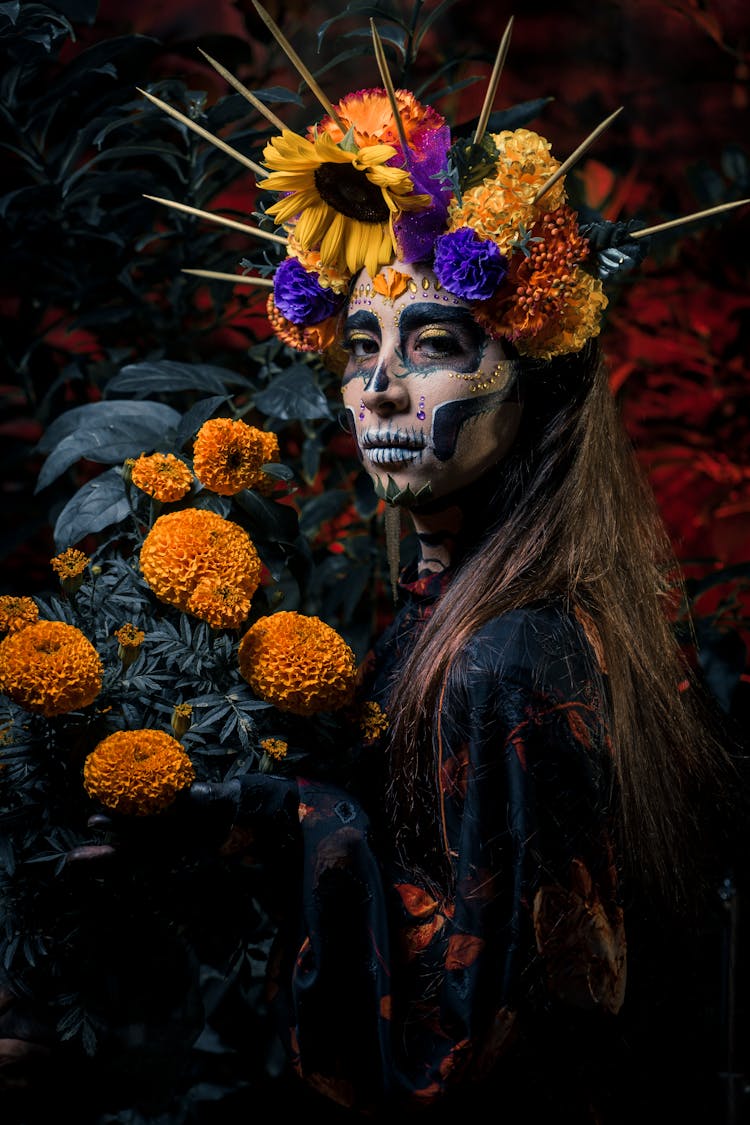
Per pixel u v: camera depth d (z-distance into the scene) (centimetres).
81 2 135
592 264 107
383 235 103
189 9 257
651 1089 110
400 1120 100
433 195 102
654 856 105
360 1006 98
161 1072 113
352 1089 99
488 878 95
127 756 90
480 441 105
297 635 98
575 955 95
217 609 97
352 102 107
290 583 159
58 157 149
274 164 103
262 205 125
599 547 109
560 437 109
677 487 227
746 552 221
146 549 100
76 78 136
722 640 139
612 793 100
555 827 95
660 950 111
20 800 98
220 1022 140
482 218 100
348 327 107
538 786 95
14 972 101
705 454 215
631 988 107
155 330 163
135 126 149
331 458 171
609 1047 104
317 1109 118
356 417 108
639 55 270
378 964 96
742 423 206
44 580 188
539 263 101
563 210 103
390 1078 94
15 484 178
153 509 110
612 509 111
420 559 116
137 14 256
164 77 164
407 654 112
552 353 105
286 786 98
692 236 193
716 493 222
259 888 105
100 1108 113
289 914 102
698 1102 122
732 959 130
